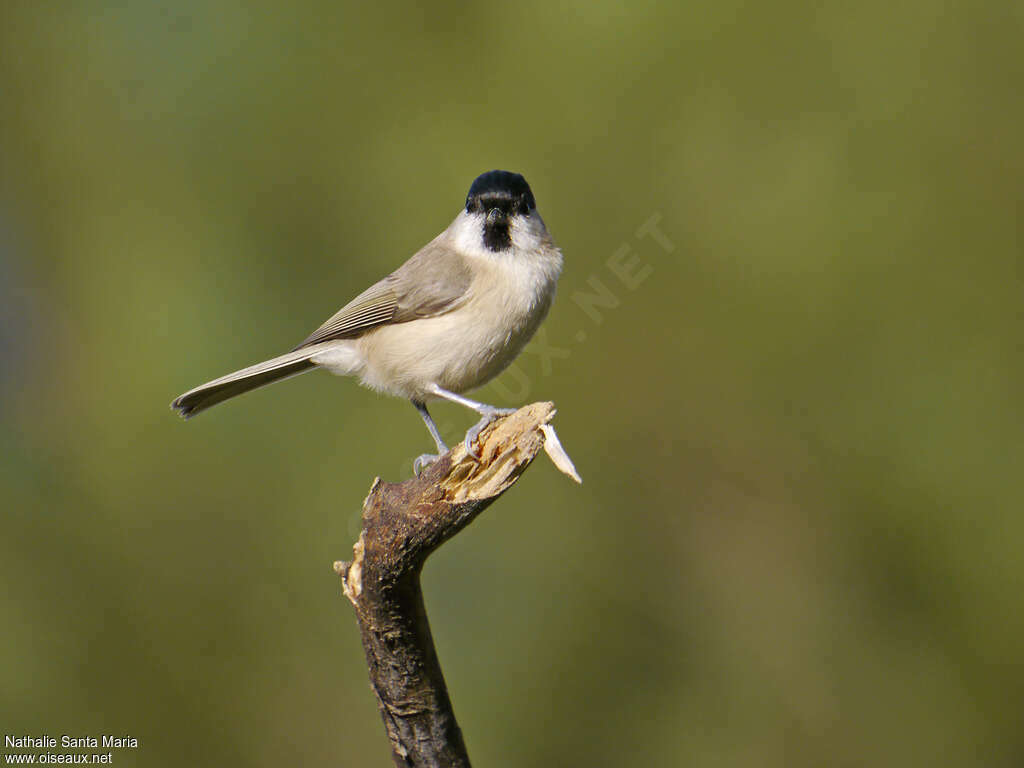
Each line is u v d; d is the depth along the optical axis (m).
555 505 11.77
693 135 11.53
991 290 11.00
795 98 11.42
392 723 6.47
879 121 11.32
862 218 11.12
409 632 6.19
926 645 11.28
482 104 11.80
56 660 10.87
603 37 11.48
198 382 11.16
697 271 11.41
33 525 11.19
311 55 12.04
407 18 12.10
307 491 11.39
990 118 11.17
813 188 11.16
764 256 11.18
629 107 11.55
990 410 10.92
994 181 11.09
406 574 6.00
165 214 11.74
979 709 10.97
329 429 11.55
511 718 11.18
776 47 11.47
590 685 11.49
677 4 11.41
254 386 8.93
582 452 11.68
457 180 11.62
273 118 11.93
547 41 11.66
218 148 11.90
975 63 11.23
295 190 11.91
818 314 11.16
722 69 11.43
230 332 11.34
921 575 11.28
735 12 11.42
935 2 11.28
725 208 11.34
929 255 11.06
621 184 11.54
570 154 11.58
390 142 11.90
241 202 11.81
